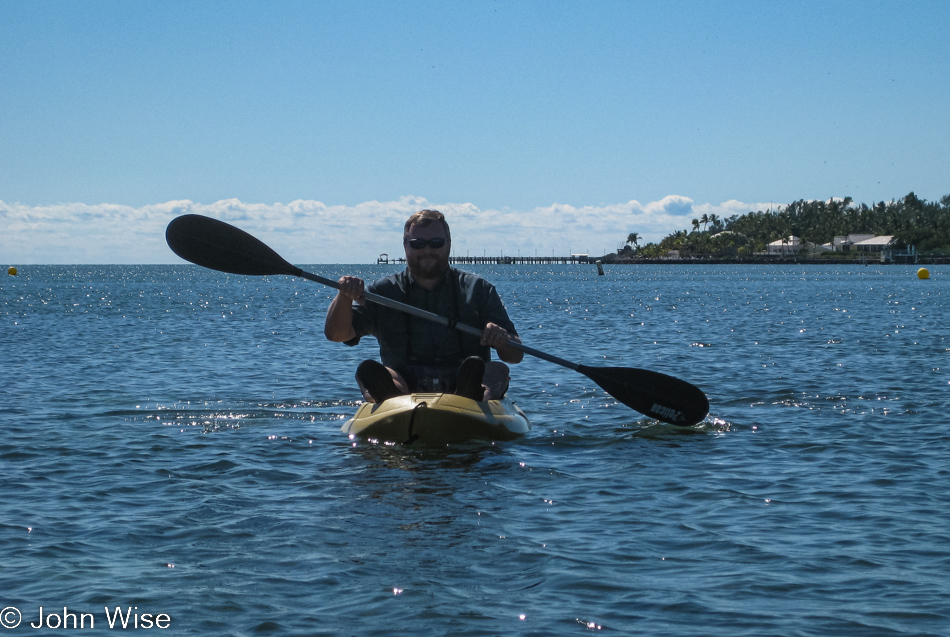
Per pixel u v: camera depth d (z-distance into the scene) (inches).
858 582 176.6
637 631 154.4
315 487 254.7
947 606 163.9
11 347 720.3
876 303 1583.4
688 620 158.9
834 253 7598.4
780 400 422.6
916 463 282.4
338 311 325.4
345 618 160.1
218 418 377.7
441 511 228.8
